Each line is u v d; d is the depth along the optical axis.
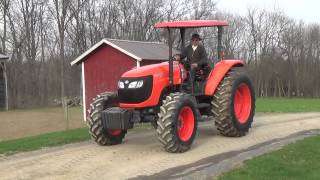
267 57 69.06
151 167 9.16
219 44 12.09
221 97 11.46
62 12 45.56
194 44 11.59
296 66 70.12
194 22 11.31
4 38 43.62
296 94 70.00
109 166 9.34
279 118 16.22
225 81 11.66
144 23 51.78
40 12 45.12
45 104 41.62
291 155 9.55
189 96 10.59
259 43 68.81
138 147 11.16
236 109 12.14
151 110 10.91
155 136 12.79
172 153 10.32
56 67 44.44
